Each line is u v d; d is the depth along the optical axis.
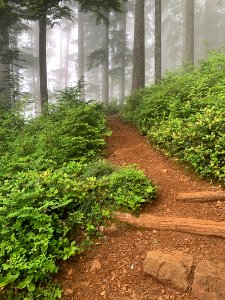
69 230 4.72
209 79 8.81
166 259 3.94
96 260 4.30
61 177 5.73
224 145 5.79
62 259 4.33
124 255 4.32
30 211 4.61
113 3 13.89
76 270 4.21
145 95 11.65
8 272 4.04
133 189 5.29
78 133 8.02
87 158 7.30
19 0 14.64
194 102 8.05
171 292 3.67
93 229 4.74
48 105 10.86
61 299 3.88
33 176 5.57
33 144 8.04
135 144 8.45
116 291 3.86
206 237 4.34
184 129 6.96
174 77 11.59
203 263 3.77
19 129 10.15
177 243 4.33
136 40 16.19
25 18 15.20
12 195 4.88
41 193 4.92
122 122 11.75
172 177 6.09
